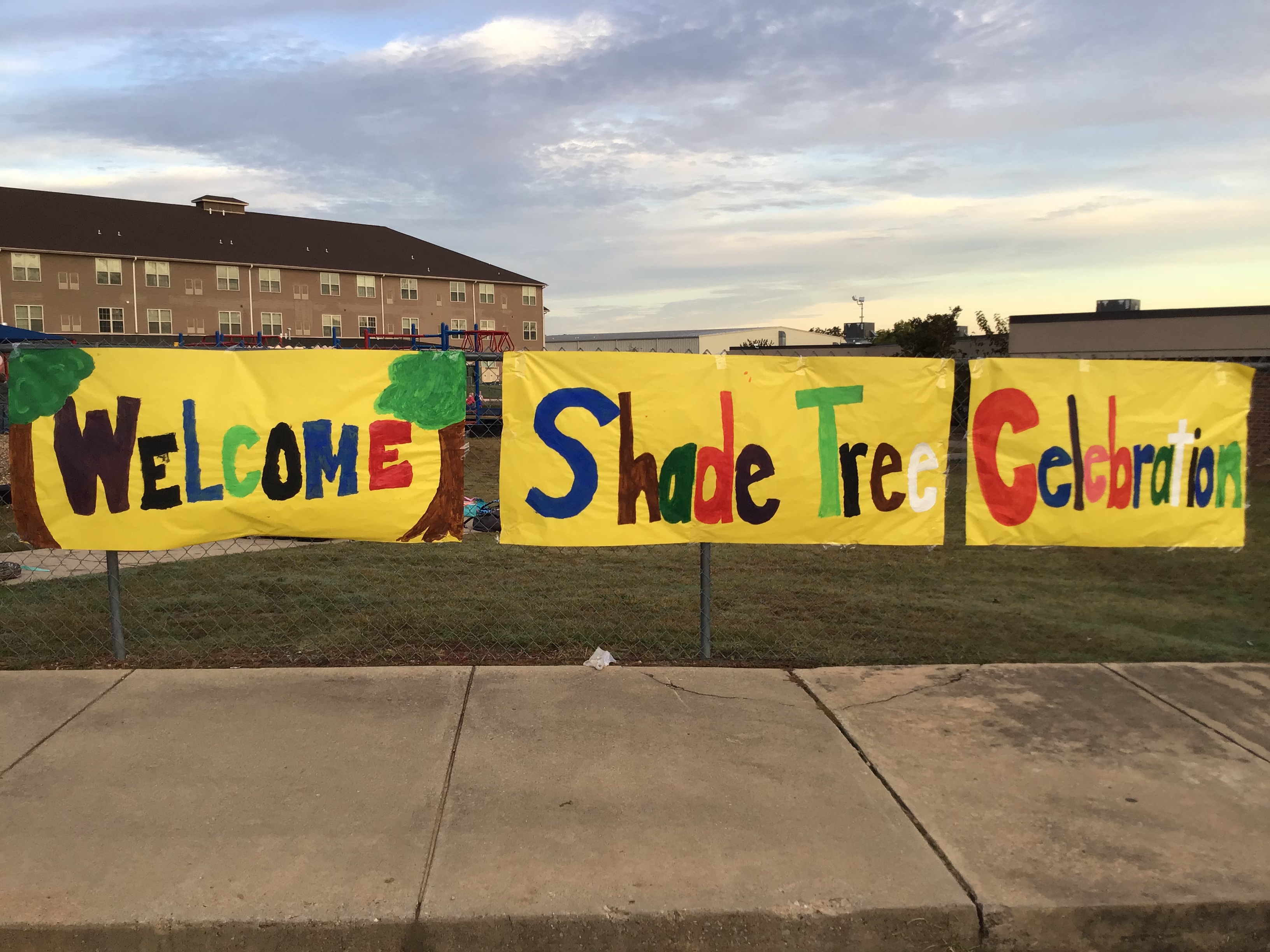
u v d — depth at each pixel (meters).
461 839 3.24
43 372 4.82
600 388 4.97
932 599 6.86
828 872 3.09
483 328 65.81
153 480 4.90
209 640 5.41
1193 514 5.37
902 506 5.15
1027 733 4.19
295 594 6.59
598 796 3.55
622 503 5.03
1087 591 7.34
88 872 3.02
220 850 3.15
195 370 4.89
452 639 5.50
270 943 2.79
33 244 48.84
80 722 4.16
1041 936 2.93
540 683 4.72
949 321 31.36
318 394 4.94
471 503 10.11
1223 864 3.17
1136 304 36.66
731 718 4.30
